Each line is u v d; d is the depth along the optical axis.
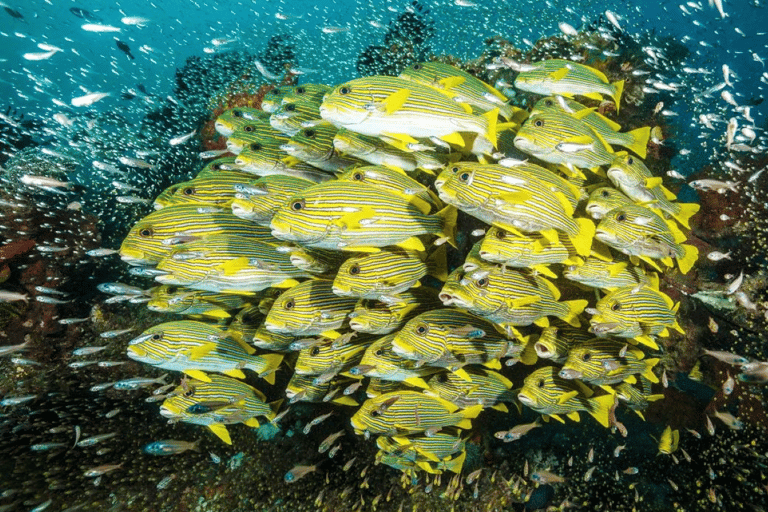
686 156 1.82
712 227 1.59
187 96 2.91
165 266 1.03
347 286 0.95
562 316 1.00
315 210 0.90
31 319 1.87
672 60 2.01
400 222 0.94
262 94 2.68
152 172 2.52
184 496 1.50
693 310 1.44
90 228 2.14
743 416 1.34
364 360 1.03
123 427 1.62
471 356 1.01
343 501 1.40
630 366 1.01
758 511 1.23
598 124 1.08
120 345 1.83
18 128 2.77
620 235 0.96
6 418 1.62
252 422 1.23
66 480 1.48
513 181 0.86
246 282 1.06
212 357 1.14
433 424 1.09
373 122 0.93
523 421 1.44
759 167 1.60
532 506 1.34
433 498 1.37
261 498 1.46
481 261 0.95
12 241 1.94
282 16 2.63
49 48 1.70
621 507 1.33
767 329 1.37
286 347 1.16
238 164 1.17
